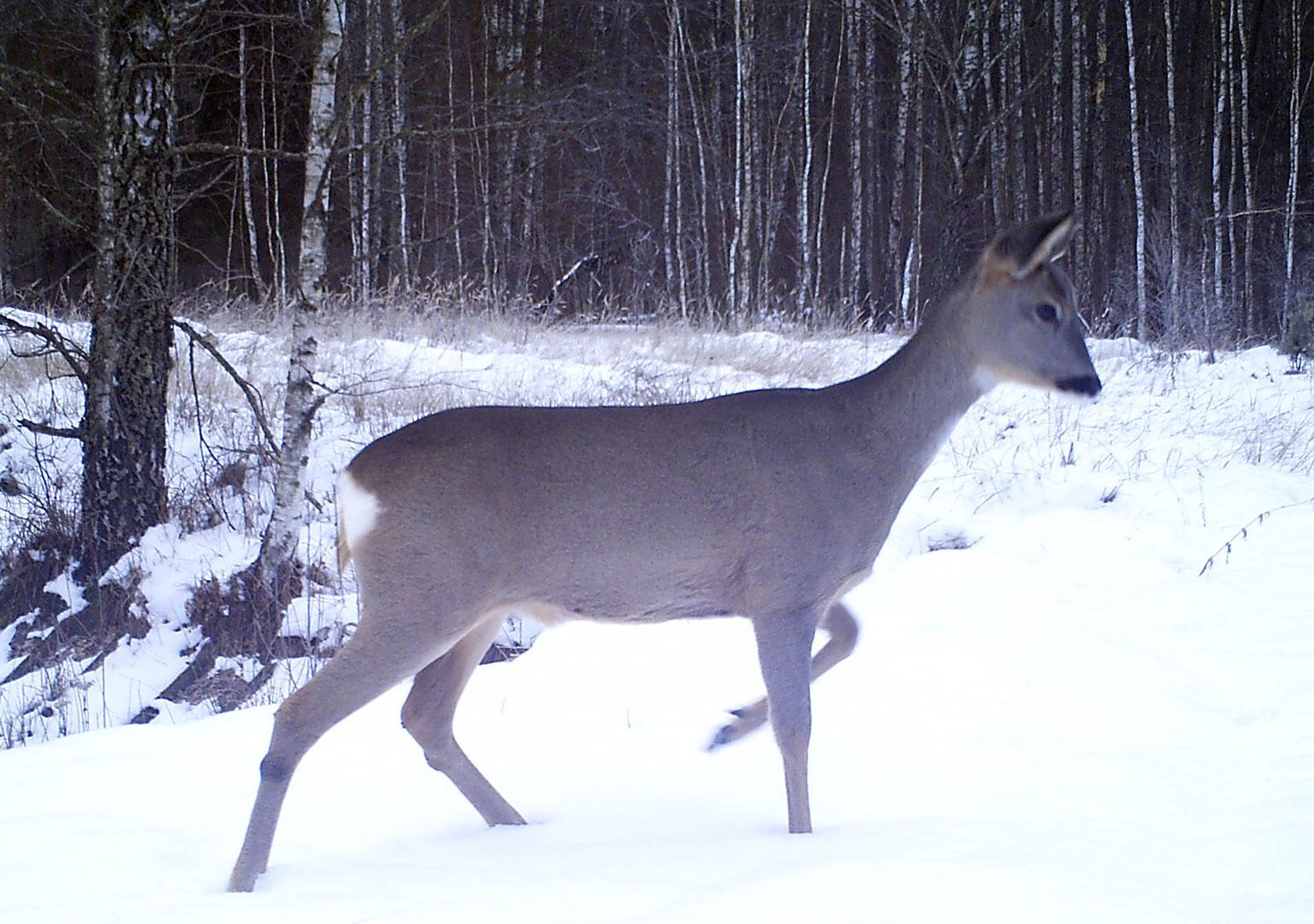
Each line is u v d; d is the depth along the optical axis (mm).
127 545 8414
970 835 3654
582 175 21172
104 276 8414
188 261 19734
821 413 4004
